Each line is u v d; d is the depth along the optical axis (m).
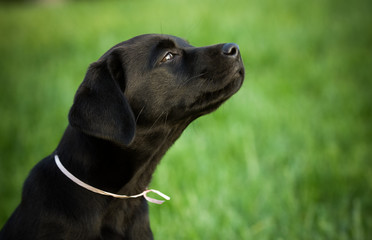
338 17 15.18
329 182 5.63
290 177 5.62
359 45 12.12
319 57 11.44
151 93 3.62
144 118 3.63
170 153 6.16
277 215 5.09
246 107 7.66
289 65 10.73
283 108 7.91
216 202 5.21
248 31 13.44
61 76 11.12
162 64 3.66
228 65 3.65
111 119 3.24
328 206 5.25
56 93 9.73
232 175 5.78
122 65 3.59
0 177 6.59
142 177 3.73
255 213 5.12
